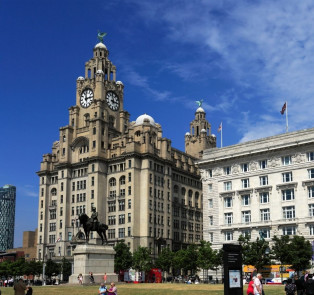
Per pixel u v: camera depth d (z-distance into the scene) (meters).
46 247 173.00
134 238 152.50
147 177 158.12
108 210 162.00
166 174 168.50
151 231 156.12
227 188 117.81
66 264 153.62
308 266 91.50
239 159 116.56
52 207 175.75
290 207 105.50
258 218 109.62
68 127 175.38
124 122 181.38
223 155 118.69
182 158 184.75
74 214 167.25
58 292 58.81
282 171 108.12
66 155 173.12
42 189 180.75
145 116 176.88
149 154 160.12
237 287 34.59
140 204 157.38
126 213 156.25
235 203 114.50
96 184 161.12
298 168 105.62
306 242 91.88
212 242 117.19
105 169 165.25
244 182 114.81
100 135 166.50
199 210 187.88
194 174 188.38
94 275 74.88
